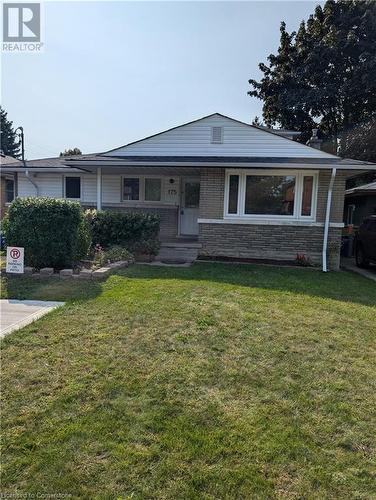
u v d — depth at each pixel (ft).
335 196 33.14
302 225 33.42
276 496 6.56
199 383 10.22
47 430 7.98
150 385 9.96
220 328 14.35
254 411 9.02
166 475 6.92
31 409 8.69
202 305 17.13
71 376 10.25
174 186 45.60
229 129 37.81
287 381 10.57
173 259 32.86
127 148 38.83
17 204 23.90
